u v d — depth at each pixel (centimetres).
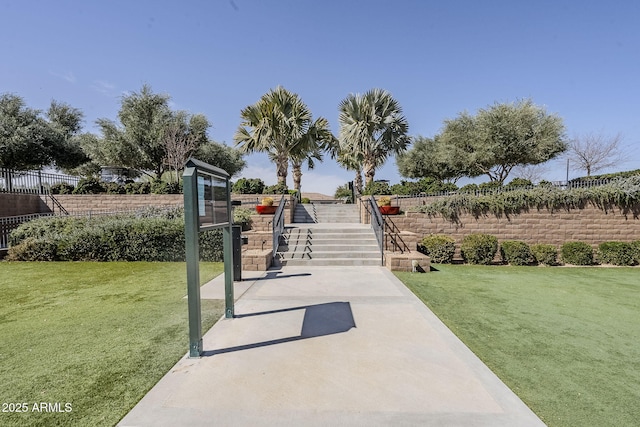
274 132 1463
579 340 332
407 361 277
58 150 1530
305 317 391
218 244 823
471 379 247
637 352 304
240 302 456
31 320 388
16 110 1461
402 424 193
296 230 911
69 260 811
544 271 736
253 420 196
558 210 911
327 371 258
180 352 297
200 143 2102
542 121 1614
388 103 1531
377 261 753
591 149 2300
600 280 638
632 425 197
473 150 1836
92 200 1208
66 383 244
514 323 382
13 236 870
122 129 1958
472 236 870
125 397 224
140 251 809
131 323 377
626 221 891
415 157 2475
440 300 481
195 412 204
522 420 199
